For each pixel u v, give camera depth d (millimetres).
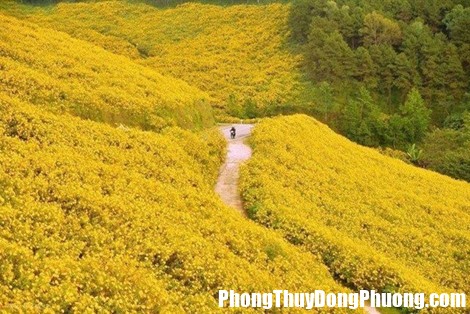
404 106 86375
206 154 38219
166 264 18969
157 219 21172
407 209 40531
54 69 37125
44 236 17000
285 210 31469
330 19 103125
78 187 21016
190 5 131250
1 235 16188
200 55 107375
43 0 132375
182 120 43281
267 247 24172
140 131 33656
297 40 110062
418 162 76688
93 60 43938
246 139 52688
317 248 28594
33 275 14633
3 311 12945
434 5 105250
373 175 47906
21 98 30047
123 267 16812
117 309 15102
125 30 117625
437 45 95312
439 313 26688
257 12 122750
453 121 87438
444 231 37688
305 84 95062
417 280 28500
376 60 95562
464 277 32062
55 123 27438
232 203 33406
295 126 55750
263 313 18312
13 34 41406
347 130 84875
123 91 39250
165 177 27891
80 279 15414
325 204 35969
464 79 94188
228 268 19672
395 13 106812
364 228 34531
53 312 13602
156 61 103438
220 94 92188
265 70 101188
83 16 122750
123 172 25016
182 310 16359
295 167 40969
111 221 19625
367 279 27672
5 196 18406
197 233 21922
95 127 30000
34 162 21672
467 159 70938
